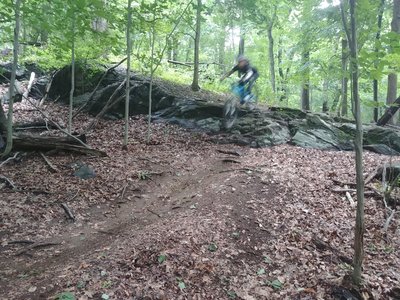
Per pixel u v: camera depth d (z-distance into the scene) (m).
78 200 6.79
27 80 15.38
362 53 3.95
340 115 14.50
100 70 13.66
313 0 10.35
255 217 6.02
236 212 6.12
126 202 6.92
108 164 8.45
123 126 11.52
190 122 11.66
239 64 10.70
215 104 11.95
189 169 8.55
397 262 5.11
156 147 9.95
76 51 10.46
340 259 5.13
